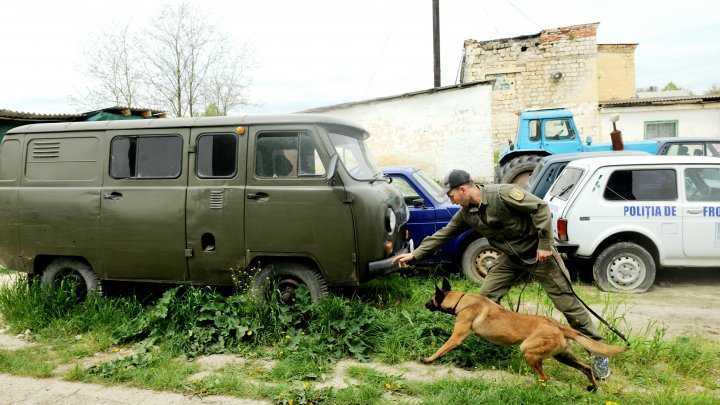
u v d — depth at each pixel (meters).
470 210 3.88
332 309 4.59
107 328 4.89
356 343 4.39
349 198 4.78
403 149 14.79
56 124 5.70
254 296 4.93
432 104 14.48
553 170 8.16
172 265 5.18
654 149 10.46
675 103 19.39
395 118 14.79
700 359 4.00
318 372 3.93
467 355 4.07
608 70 25.92
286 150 4.99
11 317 5.23
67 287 5.46
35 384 3.87
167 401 3.56
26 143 5.69
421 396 3.54
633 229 6.18
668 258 6.21
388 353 4.23
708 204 6.14
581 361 3.83
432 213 6.52
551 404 3.30
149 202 5.19
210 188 5.05
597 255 6.35
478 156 14.24
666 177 6.23
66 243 5.44
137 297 5.80
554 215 6.58
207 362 4.24
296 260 5.03
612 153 8.08
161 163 5.26
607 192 6.23
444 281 3.97
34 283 5.57
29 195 5.56
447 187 3.88
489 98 14.09
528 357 3.47
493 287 4.13
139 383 3.83
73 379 3.94
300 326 4.73
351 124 5.46
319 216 4.82
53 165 5.57
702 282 6.69
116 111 15.13
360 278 4.83
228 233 4.99
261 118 5.06
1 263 5.74
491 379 3.79
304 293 4.82
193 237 5.09
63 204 5.44
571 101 20.28
